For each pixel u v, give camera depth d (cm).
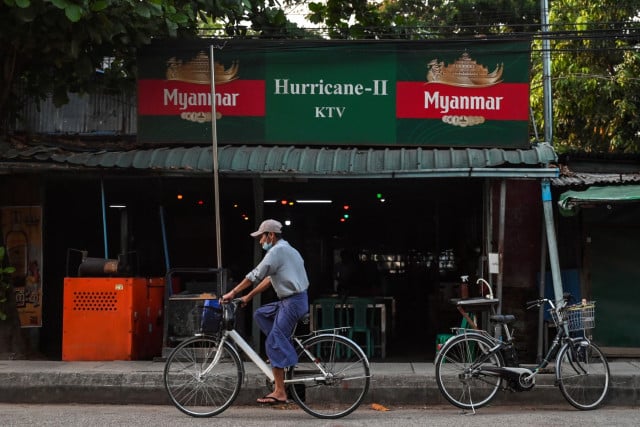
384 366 919
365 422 711
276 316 736
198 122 1060
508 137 1042
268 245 755
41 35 930
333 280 1412
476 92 1048
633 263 1077
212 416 740
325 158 980
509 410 799
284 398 733
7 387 845
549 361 806
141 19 970
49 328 1188
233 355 752
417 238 1418
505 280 1132
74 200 1246
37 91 1098
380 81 1054
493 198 1123
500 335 815
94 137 1229
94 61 1049
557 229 1116
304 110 1055
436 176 921
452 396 798
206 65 1061
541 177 909
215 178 902
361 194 1248
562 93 1628
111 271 991
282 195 1267
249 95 1058
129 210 1284
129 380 843
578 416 751
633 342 1068
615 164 1279
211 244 1343
